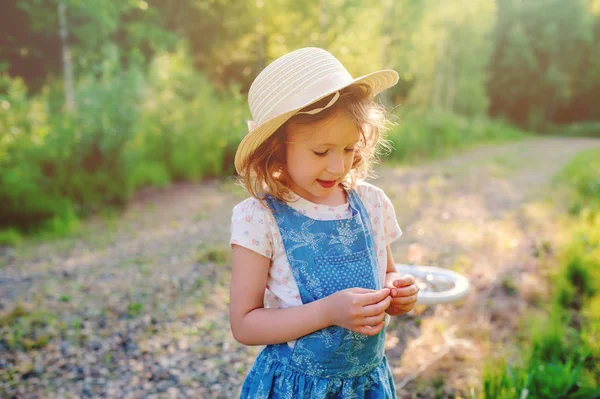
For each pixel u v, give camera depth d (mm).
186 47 13422
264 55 12414
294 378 1289
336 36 11062
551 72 30750
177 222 6883
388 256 1545
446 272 3322
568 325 3354
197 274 4797
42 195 6602
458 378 2842
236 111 10750
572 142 23125
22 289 4383
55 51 9523
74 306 4016
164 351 3312
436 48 19484
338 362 1277
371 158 1503
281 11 11484
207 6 13656
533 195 8750
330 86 1214
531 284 4168
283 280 1311
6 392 2840
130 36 12438
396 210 7523
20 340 3418
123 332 3574
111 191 7406
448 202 8133
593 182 8484
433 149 15617
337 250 1321
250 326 1263
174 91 10922
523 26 31766
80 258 5328
